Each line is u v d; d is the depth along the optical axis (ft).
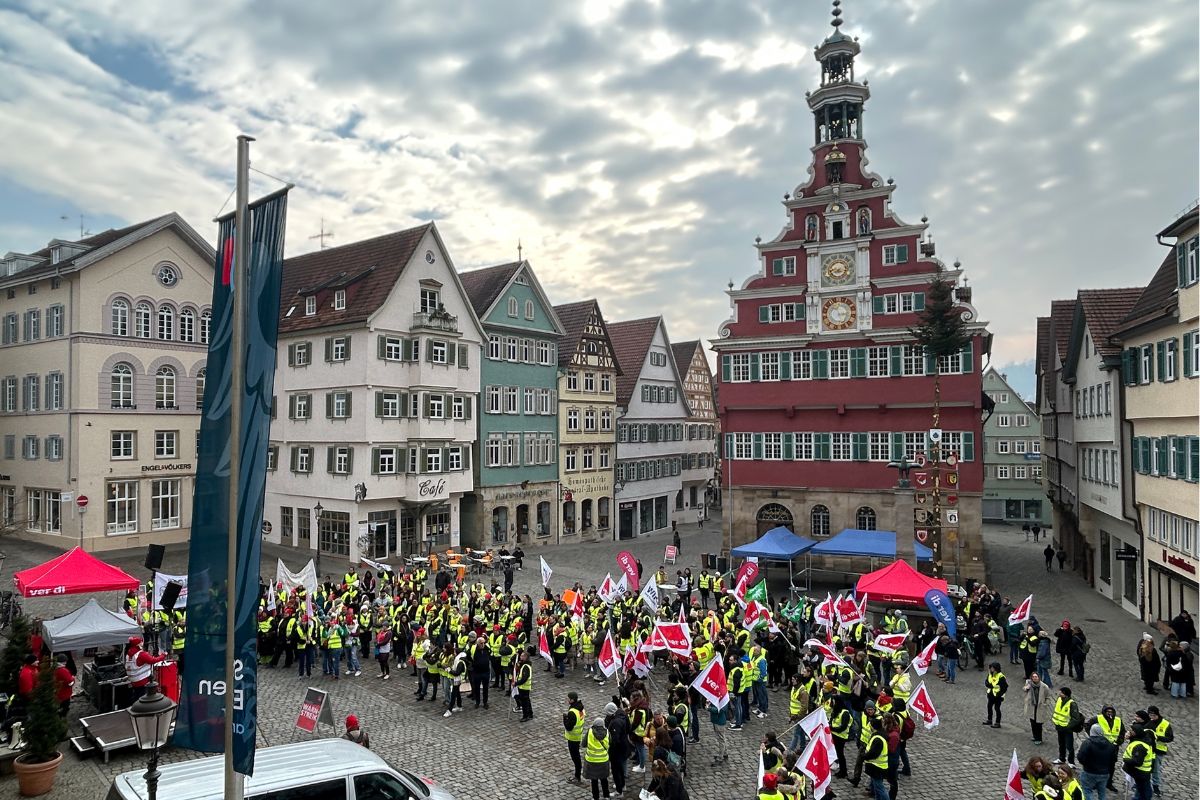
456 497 159.43
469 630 75.31
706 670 55.67
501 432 172.55
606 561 159.22
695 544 193.47
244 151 33.01
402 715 65.36
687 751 58.44
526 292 180.55
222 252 34.83
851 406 149.48
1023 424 257.75
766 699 67.87
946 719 66.90
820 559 149.07
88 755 52.95
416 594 91.71
